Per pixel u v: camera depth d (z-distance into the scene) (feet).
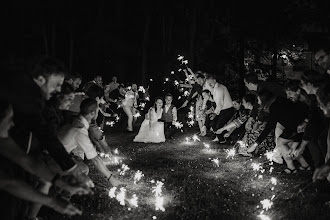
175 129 48.67
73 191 13.47
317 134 24.00
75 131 19.70
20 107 13.78
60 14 110.83
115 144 39.93
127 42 117.19
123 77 115.24
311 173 27.30
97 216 19.52
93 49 115.75
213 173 28.04
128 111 47.85
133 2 115.14
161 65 112.37
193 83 50.72
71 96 19.47
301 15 62.08
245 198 22.49
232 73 66.90
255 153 33.42
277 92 32.96
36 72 15.40
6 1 90.89
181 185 24.97
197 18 99.86
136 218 19.60
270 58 65.77
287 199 22.03
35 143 15.58
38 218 17.87
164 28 113.91
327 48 28.02
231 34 64.28
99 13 115.75
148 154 34.88
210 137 43.09
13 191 11.50
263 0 61.93
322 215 19.57
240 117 37.11
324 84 20.89
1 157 12.60
